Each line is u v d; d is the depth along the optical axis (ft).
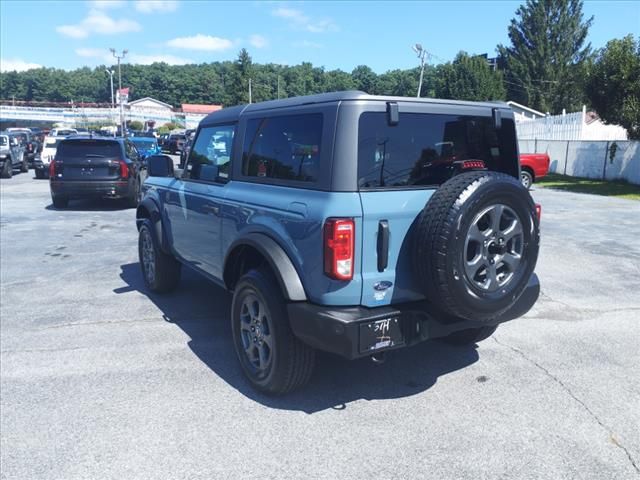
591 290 21.93
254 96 281.95
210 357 15.43
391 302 11.58
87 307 19.95
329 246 10.78
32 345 16.37
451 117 12.53
